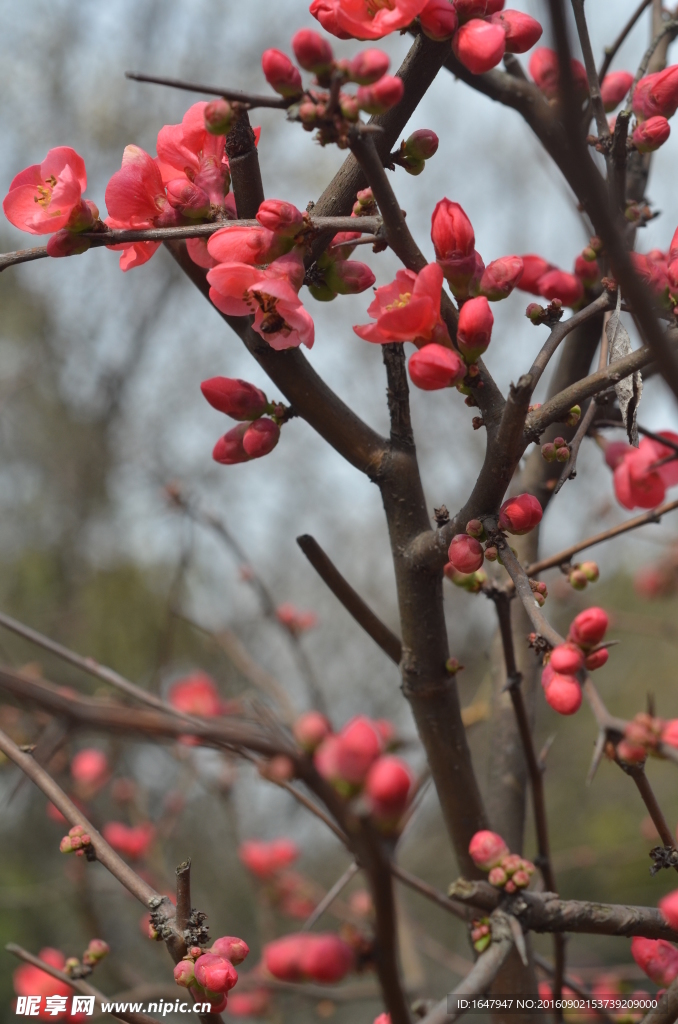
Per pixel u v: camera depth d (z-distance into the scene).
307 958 0.77
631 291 0.79
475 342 0.85
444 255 0.87
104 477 3.71
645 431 0.92
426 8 0.86
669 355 0.80
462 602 2.58
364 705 3.63
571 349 1.03
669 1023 0.86
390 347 0.89
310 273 0.89
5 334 3.84
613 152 0.92
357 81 0.83
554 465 1.03
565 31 0.76
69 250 0.87
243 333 0.90
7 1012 2.41
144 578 3.45
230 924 2.62
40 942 2.52
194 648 3.11
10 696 0.76
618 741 0.88
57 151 0.90
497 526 0.85
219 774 1.56
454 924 2.71
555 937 0.96
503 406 0.86
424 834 2.87
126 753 2.07
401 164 0.89
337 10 0.87
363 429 0.90
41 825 2.74
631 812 3.12
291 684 3.03
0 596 3.43
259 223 0.87
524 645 1.02
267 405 0.91
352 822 0.75
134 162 0.89
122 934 2.02
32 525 3.67
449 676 0.90
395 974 0.77
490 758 1.02
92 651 3.30
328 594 3.77
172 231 0.87
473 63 0.87
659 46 1.06
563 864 1.83
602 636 0.88
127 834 1.47
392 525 0.90
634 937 0.90
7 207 0.89
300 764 0.75
